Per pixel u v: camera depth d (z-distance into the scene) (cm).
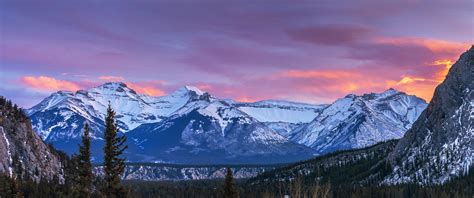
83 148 9356
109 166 8969
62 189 19088
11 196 14200
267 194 6738
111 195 8931
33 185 19350
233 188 10788
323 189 6047
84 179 9288
